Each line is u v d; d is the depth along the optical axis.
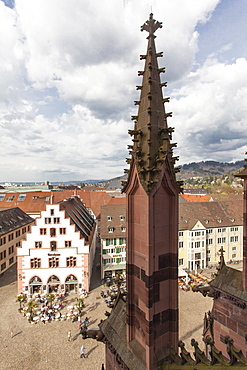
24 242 38.28
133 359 8.90
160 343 8.79
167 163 8.74
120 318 11.05
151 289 8.48
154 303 8.62
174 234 9.03
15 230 56.16
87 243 39.44
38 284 38.53
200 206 60.50
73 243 39.09
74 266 39.19
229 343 7.69
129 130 9.18
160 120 9.23
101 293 38.97
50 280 38.94
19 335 28.42
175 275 9.02
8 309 34.50
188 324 30.41
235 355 7.36
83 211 63.25
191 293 40.00
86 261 39.38
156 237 8.70
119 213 50.41
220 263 14.34
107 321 11.70
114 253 46.44
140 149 9.11
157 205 8.70
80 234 39.38
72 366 23.44
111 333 10.84
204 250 54.12
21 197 81.25
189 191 171.75
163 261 8.91
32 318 31.52
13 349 25.89
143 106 9.37
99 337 11.51
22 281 38.28
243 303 11.90
